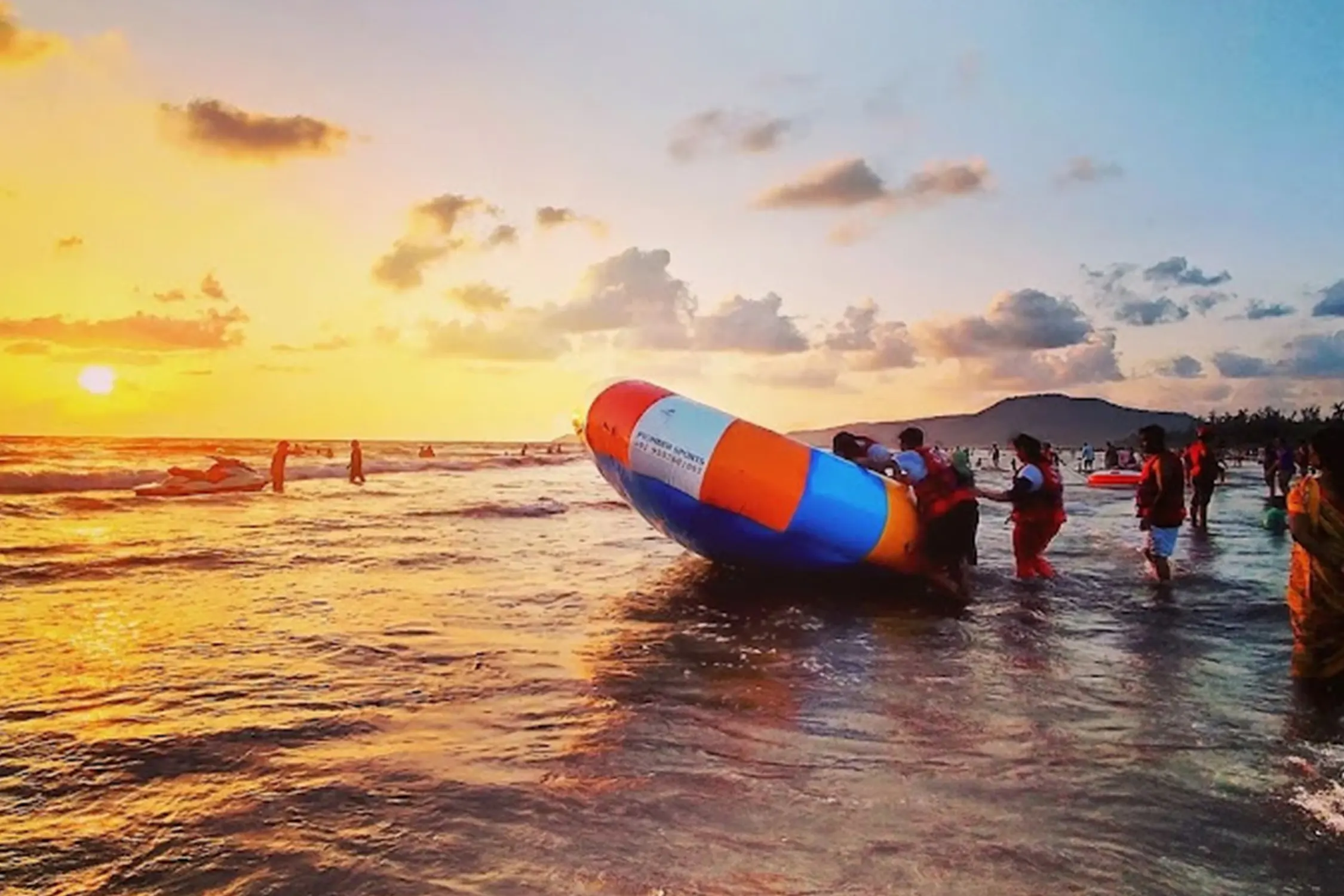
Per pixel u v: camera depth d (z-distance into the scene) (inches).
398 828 112.8
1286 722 160.2
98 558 394.0
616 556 415.2
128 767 135.6
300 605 279.4
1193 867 103.3
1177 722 160.1
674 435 302.5
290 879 99.2
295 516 650.2
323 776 131.6
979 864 103.3
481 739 149.3
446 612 268.1
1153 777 132.3
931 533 294.5
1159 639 231.0
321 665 201.3
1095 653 215.3
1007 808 120.2
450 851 106.2
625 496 335.3
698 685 185.5
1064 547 445.7
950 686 184.4
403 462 1910.7
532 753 142.3
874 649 218.7
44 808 119.9
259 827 113.3
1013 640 230.2
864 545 291.7
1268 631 241.3
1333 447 180.9
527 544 464.8
